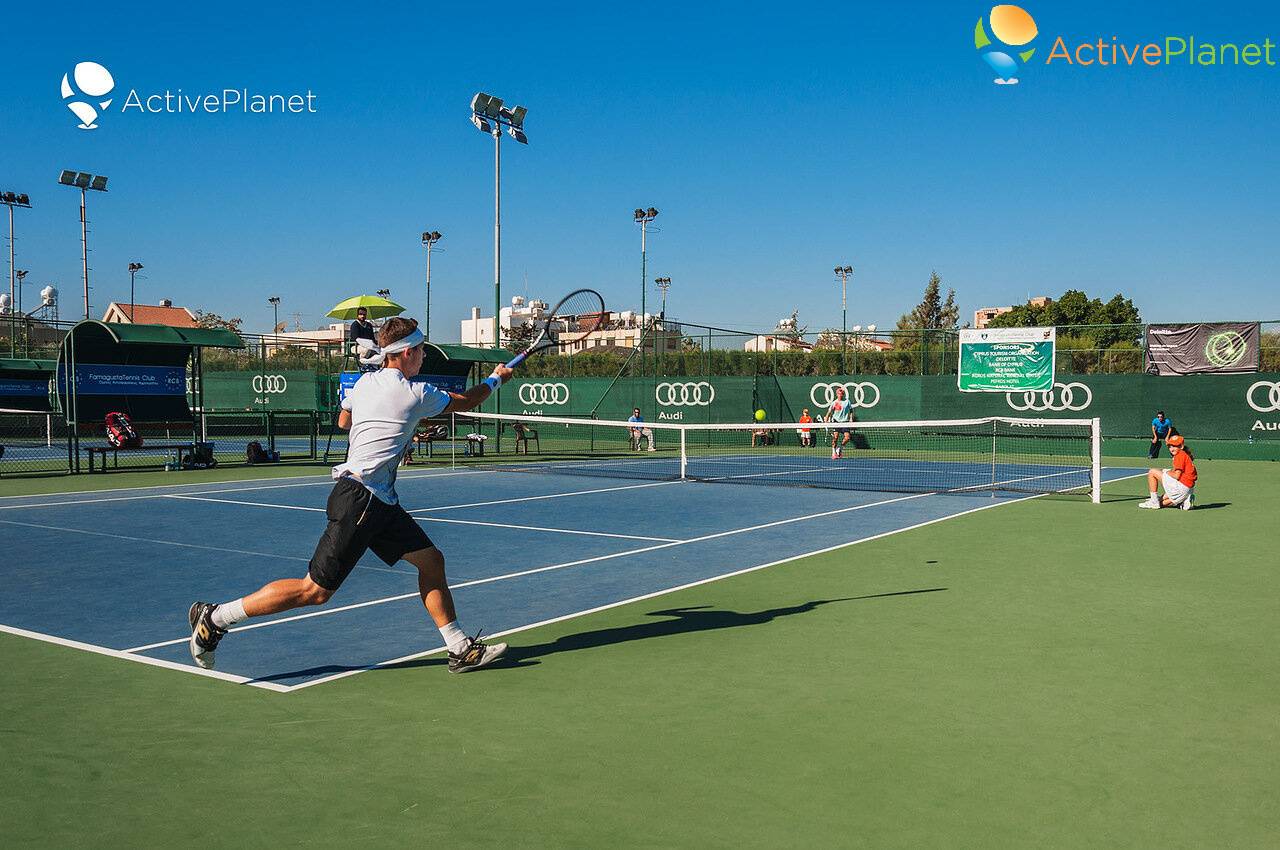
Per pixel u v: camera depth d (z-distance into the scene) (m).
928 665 4.82
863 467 19.84
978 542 9.06
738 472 18.28
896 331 26.98
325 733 3.82
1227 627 5.65
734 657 4.97
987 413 25.55
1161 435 22.20
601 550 8.51
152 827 2.98
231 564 7.68
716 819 3.04
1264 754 3.62
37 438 27.36
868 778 3.38
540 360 31.58
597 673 4.68
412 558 4.59
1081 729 3.89
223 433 31.20
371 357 4.62
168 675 4.62
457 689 4.41
